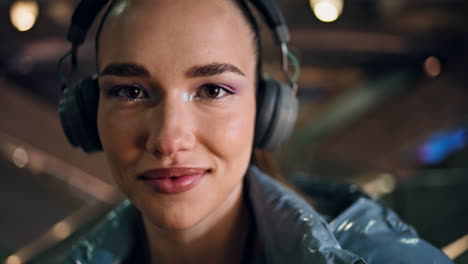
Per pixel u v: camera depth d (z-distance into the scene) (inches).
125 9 31.0
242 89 31.7
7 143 208.4
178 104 29.6
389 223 36.6
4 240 164.1
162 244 37.1
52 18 301.6
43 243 123.0
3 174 195.0
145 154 30.0
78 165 219.5
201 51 29.6
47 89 371.2
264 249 38.0
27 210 179.5
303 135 404.2
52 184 193.2
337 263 29.1
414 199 135.9
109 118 31.1
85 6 37.9
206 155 30.3
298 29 335.0
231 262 38.5
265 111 36.8
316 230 33.1
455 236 135.4
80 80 38.0
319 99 474.3
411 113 378.0
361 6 339.0
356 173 303.9
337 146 395.5
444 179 140.6
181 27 29.8
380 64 425.4
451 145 356.2
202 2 30.9
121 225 44.0
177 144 28.7
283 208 36.1
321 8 244.2
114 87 31.0
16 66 340.5
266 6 38.0
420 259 32.2
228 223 37.1
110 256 43.1
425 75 393.4
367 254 32.9
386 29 343.6
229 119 30.7
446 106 362.0
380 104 408.5
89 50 273.4
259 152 44.7
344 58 387.2
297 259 33.0
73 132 37.7
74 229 124.5
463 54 360.2
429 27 336.8
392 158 369.1
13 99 268.1
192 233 35.6
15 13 265.1
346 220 36.4
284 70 40.3
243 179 40.5
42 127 252.4
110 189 195.6
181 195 30.0
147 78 29.8
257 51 35.7
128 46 29.7
